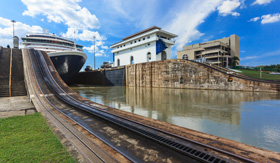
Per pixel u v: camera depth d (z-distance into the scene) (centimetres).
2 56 3000
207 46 6188
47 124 760
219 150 498
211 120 1138
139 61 5147
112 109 1234
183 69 3406
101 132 717
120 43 5775
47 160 413
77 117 997
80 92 3167
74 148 508
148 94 2683
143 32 5162
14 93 1959
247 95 2228
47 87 2192
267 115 1246
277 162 432
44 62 3275
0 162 395
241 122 1083
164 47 4556
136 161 457
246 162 438
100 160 438
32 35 4853
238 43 6869
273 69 5181
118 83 5159
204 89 3083
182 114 1315
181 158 480
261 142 762
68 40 5331
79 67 4916
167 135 649
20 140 541
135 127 748
